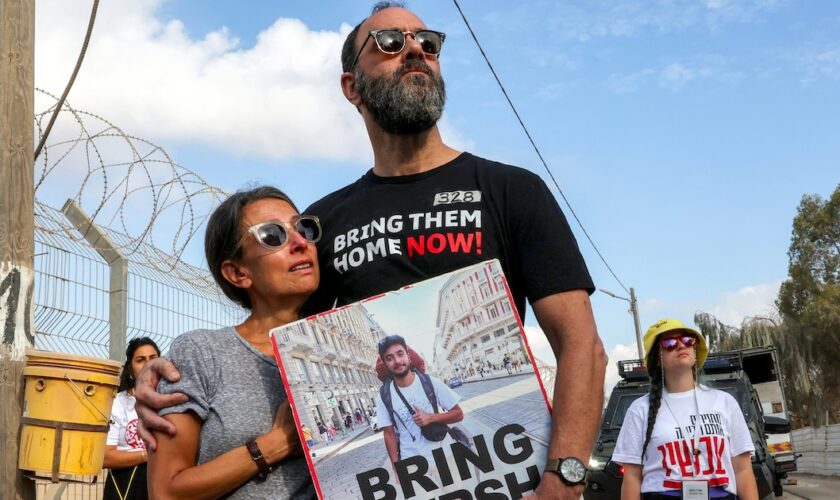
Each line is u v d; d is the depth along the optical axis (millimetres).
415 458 2223
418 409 2254
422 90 2637
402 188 2668
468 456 2217
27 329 3703
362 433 2246
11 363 3619
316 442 2242
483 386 2264
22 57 3885
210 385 2439
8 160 3764
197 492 2311
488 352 2283
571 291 2377
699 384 4574
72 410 3617
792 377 34344
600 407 2279
